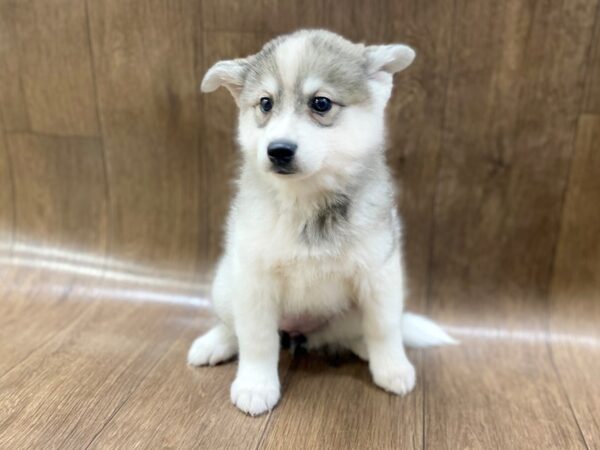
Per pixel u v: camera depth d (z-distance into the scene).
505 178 0.42
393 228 0.34
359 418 0.33
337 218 0.32
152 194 0.46
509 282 0.43
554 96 0.40
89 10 0.42
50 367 0.36
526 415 0.33
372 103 0.32
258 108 0.32
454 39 0.40
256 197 0.32
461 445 0.31
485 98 0.41
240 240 0.32
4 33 0.44
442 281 0.44
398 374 0.35
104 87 0.44
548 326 0.42
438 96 0.41
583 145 0.40
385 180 0.34
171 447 0.30
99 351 0.39
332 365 0.38
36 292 0.46
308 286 0.33
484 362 0.39
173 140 0.45
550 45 0.39
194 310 0.45
